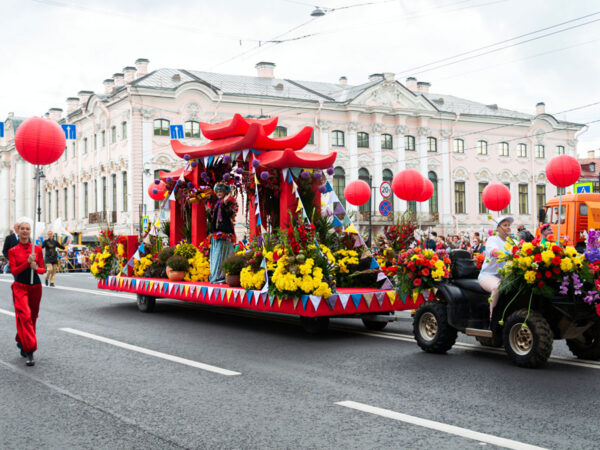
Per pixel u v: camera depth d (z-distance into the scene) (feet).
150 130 131.95
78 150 160.66
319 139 145.89
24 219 25.13
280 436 15.39
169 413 17.48
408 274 27.07
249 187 34.73
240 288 33.12
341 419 16.72
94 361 24.75
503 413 17.13
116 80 158.81
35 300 25.32
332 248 34.19
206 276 39.68
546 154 170.60
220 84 144.25
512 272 23.25
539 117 168.04
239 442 14.99
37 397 19.36
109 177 142.31
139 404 18.44
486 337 26.78
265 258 30.58
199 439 15.26
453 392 19.53
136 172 131.34
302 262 28.68
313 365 23.85
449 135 159.02
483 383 20.71
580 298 22.76
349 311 29.22
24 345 23.94
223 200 37.27
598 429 15.67
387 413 17.20
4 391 20.13
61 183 172.04
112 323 35.76
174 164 134.00
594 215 64.39
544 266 22.39
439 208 157.58
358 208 144.05
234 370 22.99
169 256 40.83
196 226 40.96
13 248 25.00
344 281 33.47
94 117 149.18
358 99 148.87
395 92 153.99
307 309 28.40
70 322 36.14
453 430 15.67
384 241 34.86
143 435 15.62
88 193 155.53
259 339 30.07
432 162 157.07
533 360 22.70
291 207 33.50
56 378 21.86
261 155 34.60
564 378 21.38
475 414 17.08
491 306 24.18
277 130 142.20
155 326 34.50
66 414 17.52
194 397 19.16
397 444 14.70
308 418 16.85
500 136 165.07
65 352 26.73
